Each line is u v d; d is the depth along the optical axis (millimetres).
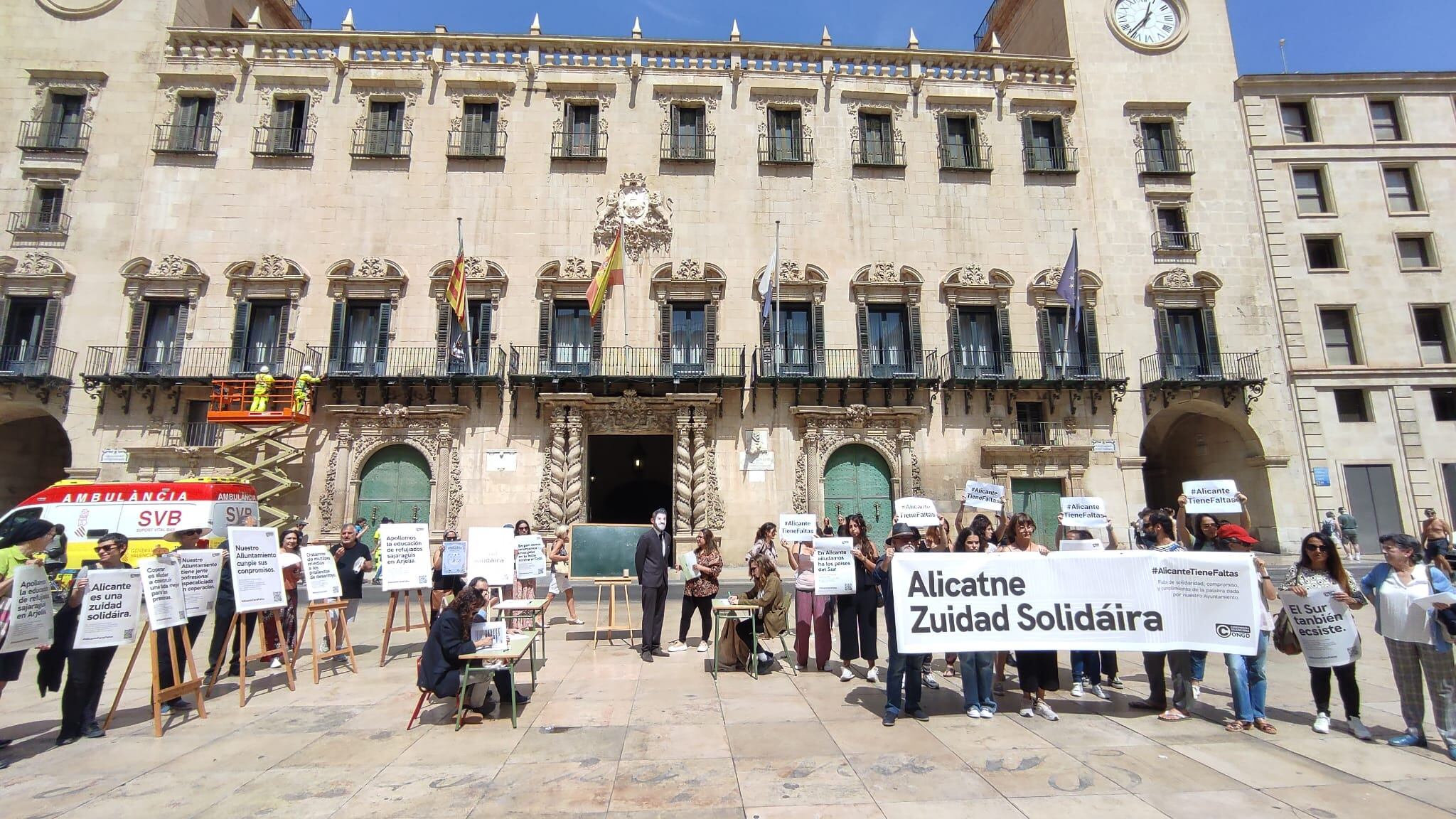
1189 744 6672
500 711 7844
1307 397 25453
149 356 23297
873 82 26828
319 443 22891
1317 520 24562
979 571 7711
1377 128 27969
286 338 23375
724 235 25250
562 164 25328
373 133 25078
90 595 7141
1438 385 25688
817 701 8172
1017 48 32656
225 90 24953
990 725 7273
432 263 24391
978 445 24453
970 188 26297
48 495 16656
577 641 11945
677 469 23250
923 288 25328
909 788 5637
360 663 10625
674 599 17375
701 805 5332
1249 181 27141
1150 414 25078
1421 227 27062
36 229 23422
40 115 24172
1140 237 26297
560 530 14398
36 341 23047
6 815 5262
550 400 22953
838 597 9430
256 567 8891
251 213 24203
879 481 24172
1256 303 26094
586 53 26312
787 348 24812
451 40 25750
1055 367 24891
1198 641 7383
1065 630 7574
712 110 26156
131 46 24953
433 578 12266
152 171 24234
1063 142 26812
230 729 7328
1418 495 24891
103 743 6918
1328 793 5547
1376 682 9250
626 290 24688
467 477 22984
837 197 25828
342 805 5391
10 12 24828
